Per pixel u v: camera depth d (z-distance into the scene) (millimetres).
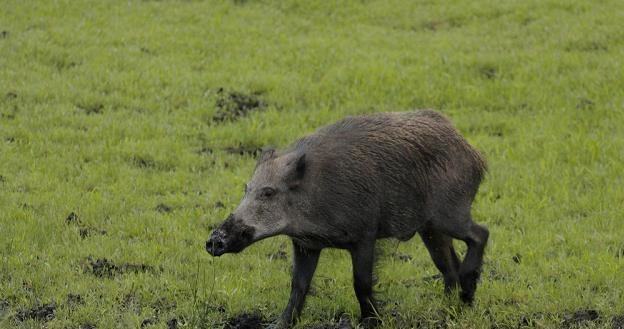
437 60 52938
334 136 25750
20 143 40344
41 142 40469
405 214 25766
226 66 51562
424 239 27828
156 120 44094
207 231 33531
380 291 27250
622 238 32875
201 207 35344
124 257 30547
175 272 29594
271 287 29016
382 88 48812
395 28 61031
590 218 34656
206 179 38312
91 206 34562
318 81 50406
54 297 27328
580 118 45125
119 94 46531
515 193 37469
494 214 35531
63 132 41469
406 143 25812
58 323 25750
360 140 25531
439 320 26312
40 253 30578
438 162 26250
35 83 46969
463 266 27016
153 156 40000
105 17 58000
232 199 36188
